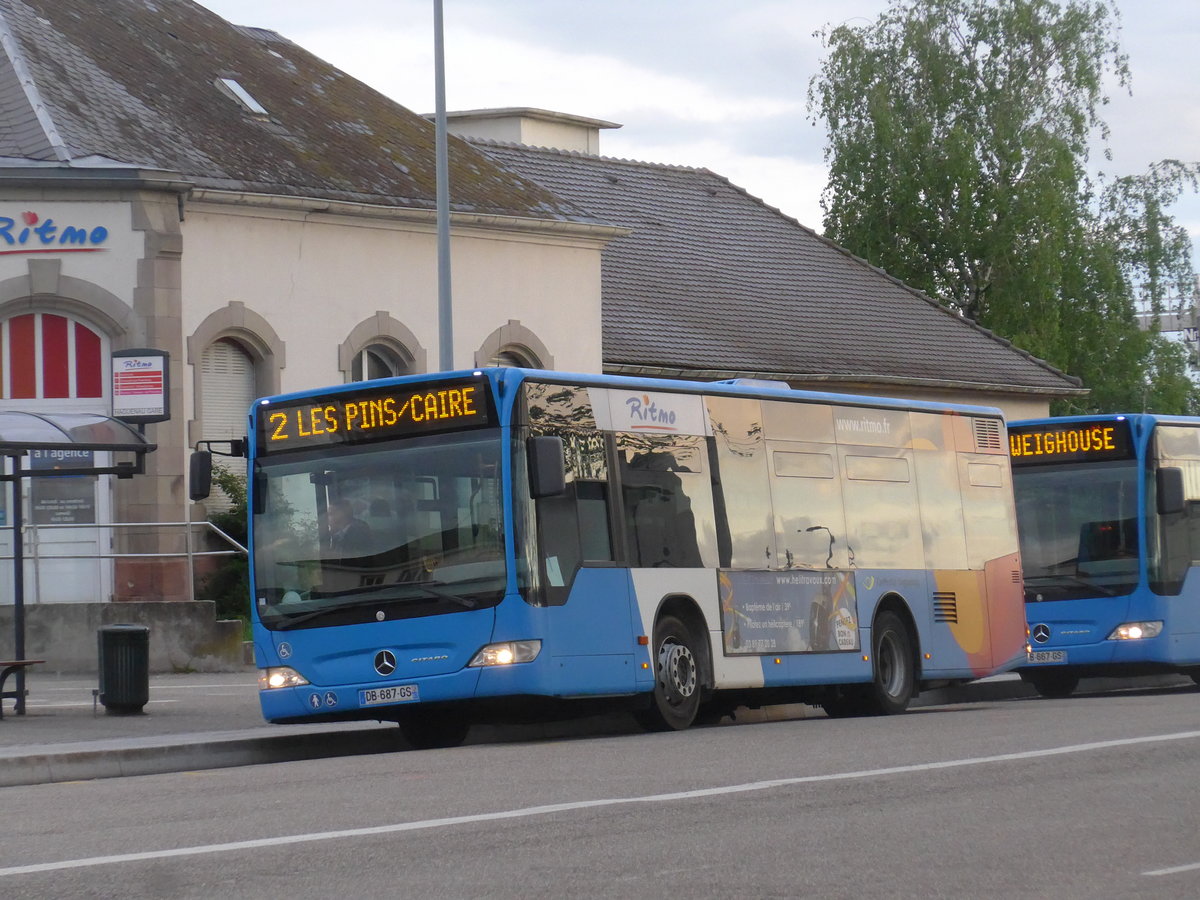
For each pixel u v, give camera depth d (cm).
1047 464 2972
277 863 1023
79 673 3086
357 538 1906
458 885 954
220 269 3497
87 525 3203
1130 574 2902
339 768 1603
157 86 3756
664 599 2025
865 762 1544
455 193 3988
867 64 6912
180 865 1020
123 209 3334
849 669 2327
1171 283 7569
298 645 1906
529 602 1842
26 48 3550
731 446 2191
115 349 3334
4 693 2217
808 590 2272
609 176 5584
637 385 2058
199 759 1794
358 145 3988
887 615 2434
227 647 3123
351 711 1884
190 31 4141
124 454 3319
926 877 979
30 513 3325
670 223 5512
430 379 1903
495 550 1850
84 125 3416
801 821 1179
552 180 5331
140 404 2941
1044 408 5906
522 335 4081
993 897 924
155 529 3300
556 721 2164
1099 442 2944
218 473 3494
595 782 1410
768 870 998
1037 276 6675
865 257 6944
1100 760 1545
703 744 1770
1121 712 2170
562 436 1927
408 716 1970
